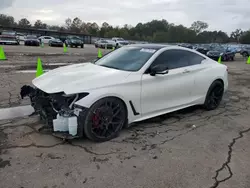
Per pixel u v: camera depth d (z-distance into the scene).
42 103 3.38
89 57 17.00
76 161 2.91
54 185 2.47
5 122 3.95
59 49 26.27
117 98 3.47
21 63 11.60
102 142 3.43
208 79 4.91
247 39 92.19
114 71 3.74
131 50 4.48
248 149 3.44
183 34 92.38
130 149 3.27
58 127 3.16
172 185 2.55
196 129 4.09
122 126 3.65
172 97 4.27
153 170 2.80
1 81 7.02
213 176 2.74
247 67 15.68
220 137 3.81
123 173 2.72
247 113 5.12
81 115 3.16
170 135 3.79
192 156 3.16
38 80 3.72
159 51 4.20
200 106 5.39
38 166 2.77
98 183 2.53
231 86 8.21
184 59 4.59
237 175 2.78
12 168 2.71
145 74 3.81
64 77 3.54
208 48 26.30
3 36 28.89
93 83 3.32
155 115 4.07
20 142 3.29
